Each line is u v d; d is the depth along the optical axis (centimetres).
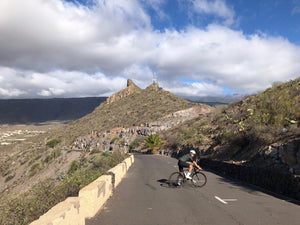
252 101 2461
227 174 1367
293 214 578
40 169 4447
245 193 845
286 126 1302
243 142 1512
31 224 325
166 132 5112
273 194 830
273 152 1114
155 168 1708
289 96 1669
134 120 7456
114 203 697
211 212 599
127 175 1348
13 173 5394
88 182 720
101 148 6475
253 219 540
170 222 522
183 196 793
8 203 491
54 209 391
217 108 3734
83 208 480
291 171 844
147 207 650
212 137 2475
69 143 8125
